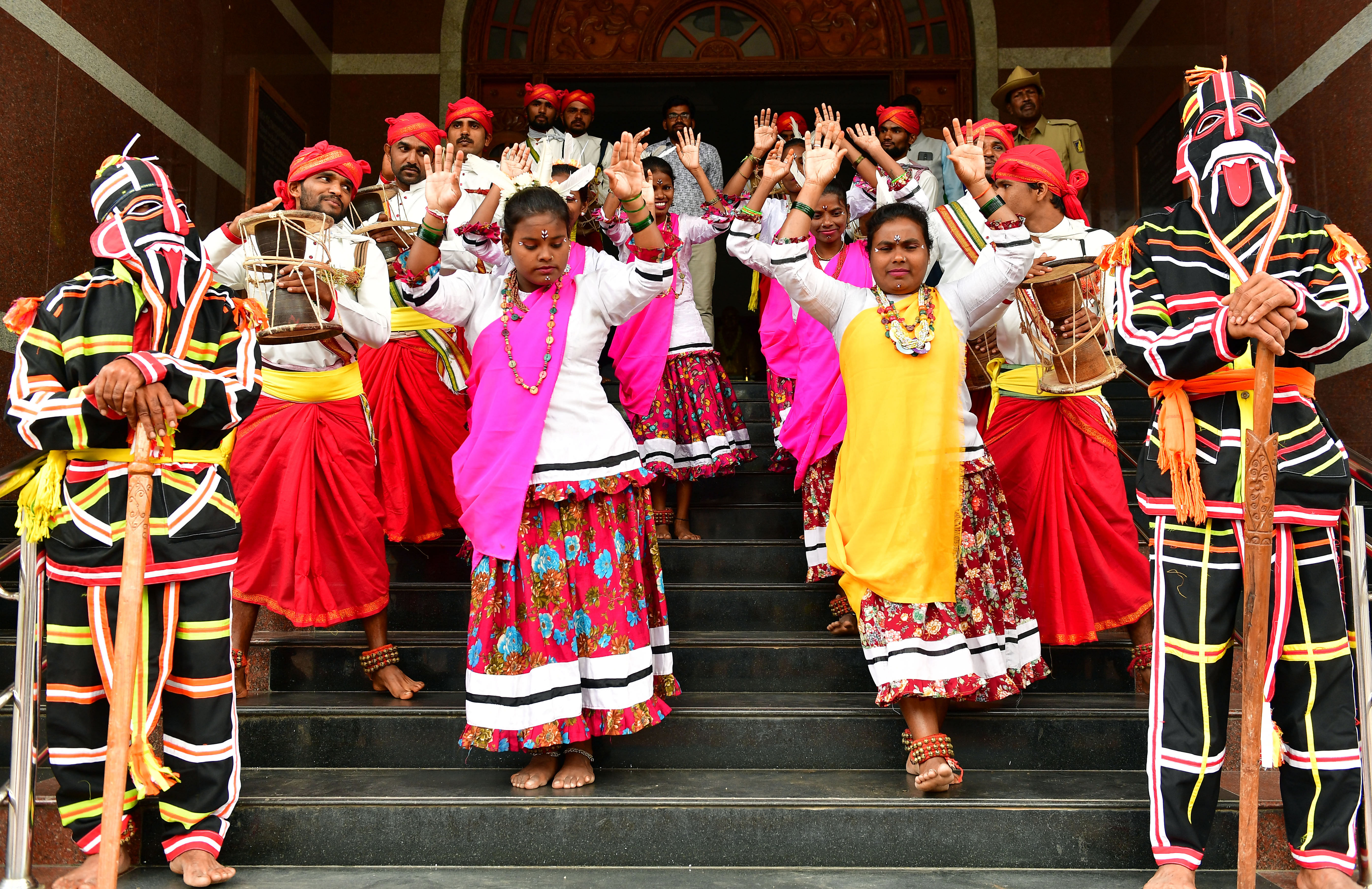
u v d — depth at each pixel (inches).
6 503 158.6
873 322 113.4
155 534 96.1
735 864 105.4
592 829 105.7
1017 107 238.8
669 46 308.2
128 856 103.3
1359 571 101.6
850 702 127.8
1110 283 110.8
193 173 215.8
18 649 101.7
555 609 110.3
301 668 135.6
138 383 89.5
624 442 116.4
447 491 155.4
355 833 105.7
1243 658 92.4
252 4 247.3
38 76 163.8
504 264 131.6
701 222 172.2
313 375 129.7
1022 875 103.3
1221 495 95.3
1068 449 131.0
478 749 120.8
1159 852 97.3
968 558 114.0
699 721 121.0
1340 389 163.8
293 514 127.0
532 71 304.2
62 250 169.2
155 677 96.3
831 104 308.3
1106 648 135.9
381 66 299.3
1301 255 95.2
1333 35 169.8
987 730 120.9
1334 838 95.4
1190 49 237.6
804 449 148.9
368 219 157.2
